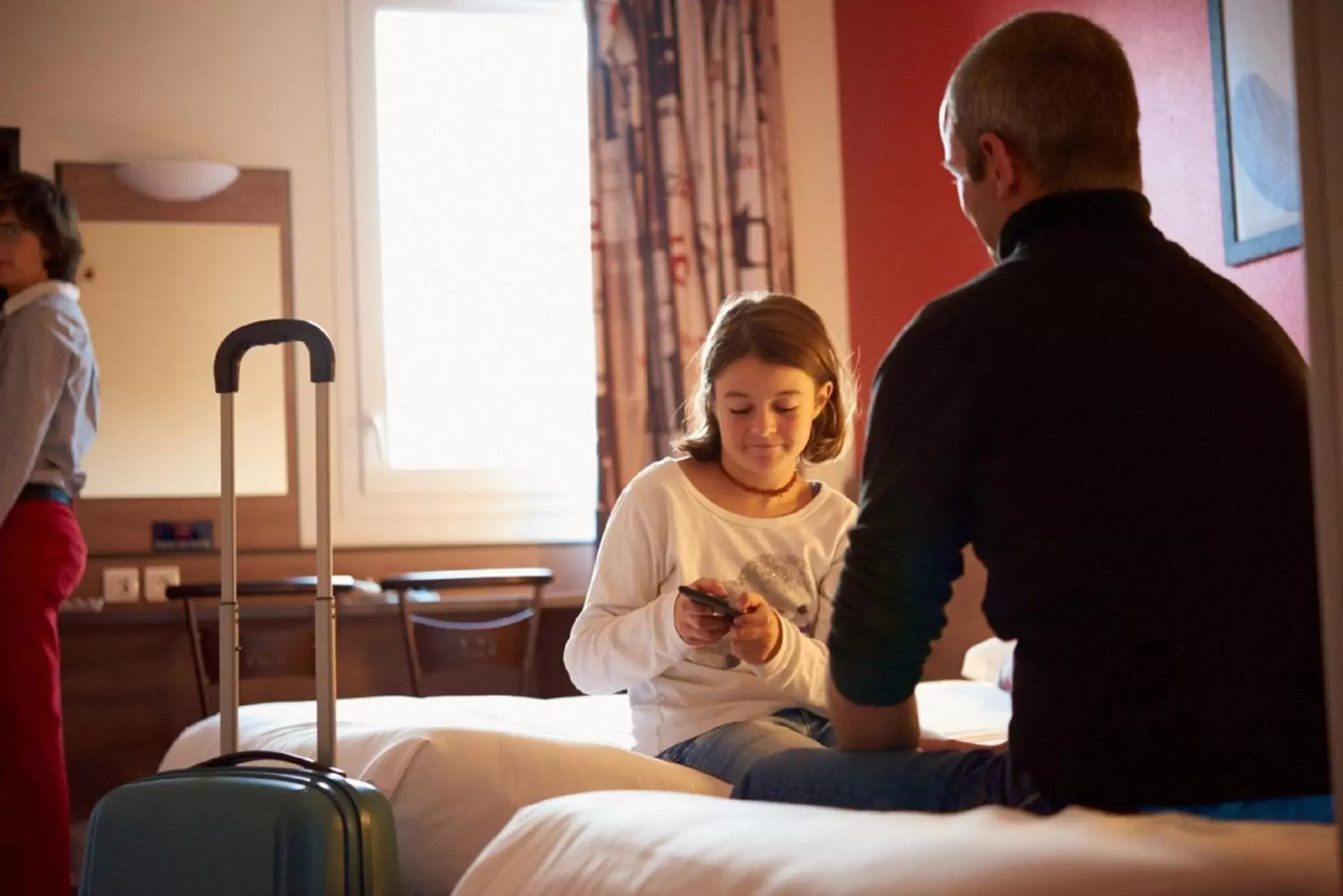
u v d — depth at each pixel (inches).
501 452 157.2
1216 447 43.2
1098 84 48.1
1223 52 99.8
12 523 100.3
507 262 158.9
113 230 147.6
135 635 139.8
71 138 147.3
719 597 64.4
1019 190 49.5
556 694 149.9
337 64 154.1
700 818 42.1
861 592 47.3
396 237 155.9
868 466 47.8
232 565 71.9
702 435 75.1
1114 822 37.4
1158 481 42.9
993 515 45.1
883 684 47.9
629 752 67.9
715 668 70.4
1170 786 41.4
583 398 159.2
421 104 157.6
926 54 146.9
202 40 151.0
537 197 160.1
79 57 148.0
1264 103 95.0
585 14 153.7
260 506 148.6
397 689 143.4
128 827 63.0
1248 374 44.4
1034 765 43.3
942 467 45.6
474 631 135.6
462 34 159.2
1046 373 44.4
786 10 164.2
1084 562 42.9
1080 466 43.5
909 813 41.8
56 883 98.5
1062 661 43.1
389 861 60.9
